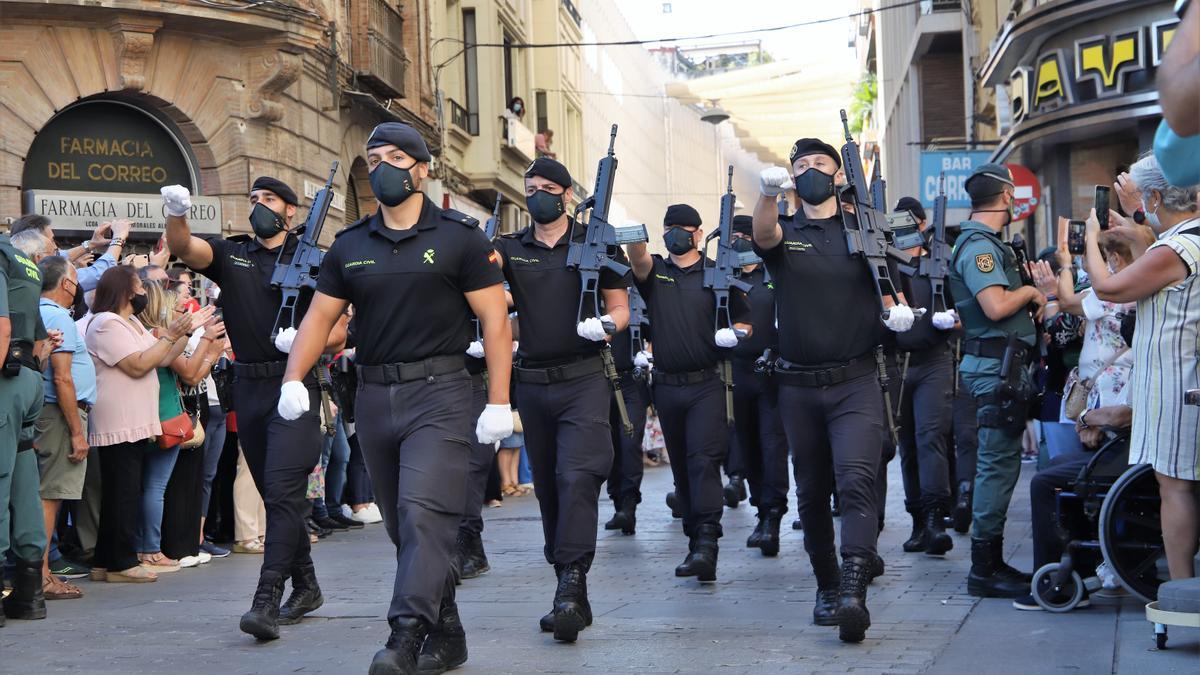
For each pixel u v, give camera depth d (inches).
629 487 441.7
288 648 244.1
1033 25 776.3
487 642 244.2
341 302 218.5
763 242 242.4
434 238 212.8
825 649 229.9
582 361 257.8
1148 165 233.1
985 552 284.0
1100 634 235.0
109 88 676.7
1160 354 227.9
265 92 734.5
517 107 1244.5
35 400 286.0
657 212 2487.7
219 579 346.9
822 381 243.0
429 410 211.6
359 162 880.3
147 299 359.9
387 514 221.1
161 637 258.8
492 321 214.8
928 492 356.2
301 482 258.5
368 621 271.0
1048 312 316.2
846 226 245.1
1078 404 281.7
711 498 323.3
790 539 405.7
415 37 979.9
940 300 351.6
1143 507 248.8
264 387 261.4
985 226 286.2
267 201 265.7
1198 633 232.8
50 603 307.7
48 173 679.7
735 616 267.6
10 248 285.7
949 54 1374.3
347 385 303.9
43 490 319.0
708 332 325.7
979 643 231.3
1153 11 717.3
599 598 296.5
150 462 364.8
